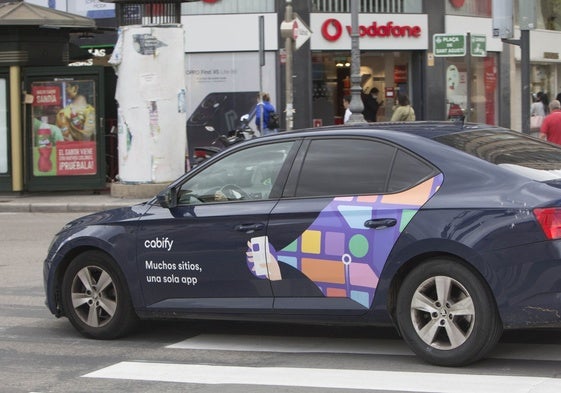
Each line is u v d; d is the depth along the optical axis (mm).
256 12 23875
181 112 18641
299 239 6629
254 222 6812
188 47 24094
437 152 6387
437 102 25281
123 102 18531
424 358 6309
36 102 19641
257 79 24000
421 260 6266
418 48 24922
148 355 7105
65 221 16859
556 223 5789
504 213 5922
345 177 6656
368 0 24391
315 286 6594
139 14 18562
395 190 6410
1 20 18891
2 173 19875
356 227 6410
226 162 7215
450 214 6090
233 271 6898
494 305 5996
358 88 19625
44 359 7086
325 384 6055
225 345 7359
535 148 6840
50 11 19625
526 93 14836
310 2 23891
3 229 15836
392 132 6672
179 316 7219
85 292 7676
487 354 6438
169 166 18594
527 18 14641
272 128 20828
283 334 7668
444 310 6191
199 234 7035
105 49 25375
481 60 26641
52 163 19750
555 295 5773
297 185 6812
